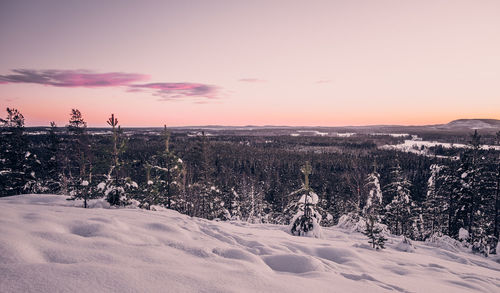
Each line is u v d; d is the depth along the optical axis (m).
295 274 5.11
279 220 47.50
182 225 8.70
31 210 6.68
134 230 6.36
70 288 2.73
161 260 4.20
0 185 28.06
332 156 138.88
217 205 30.53
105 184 15.04
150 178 19.48
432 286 5.50
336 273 5.53
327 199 46.56
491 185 24.77
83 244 4.46
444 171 28.17
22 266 3.07
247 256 5.30
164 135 22.05
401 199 25.23
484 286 6.39
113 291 2.80
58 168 32.97
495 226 24.27
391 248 13.46
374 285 4.78
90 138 28.23
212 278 3.57
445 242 18.03
